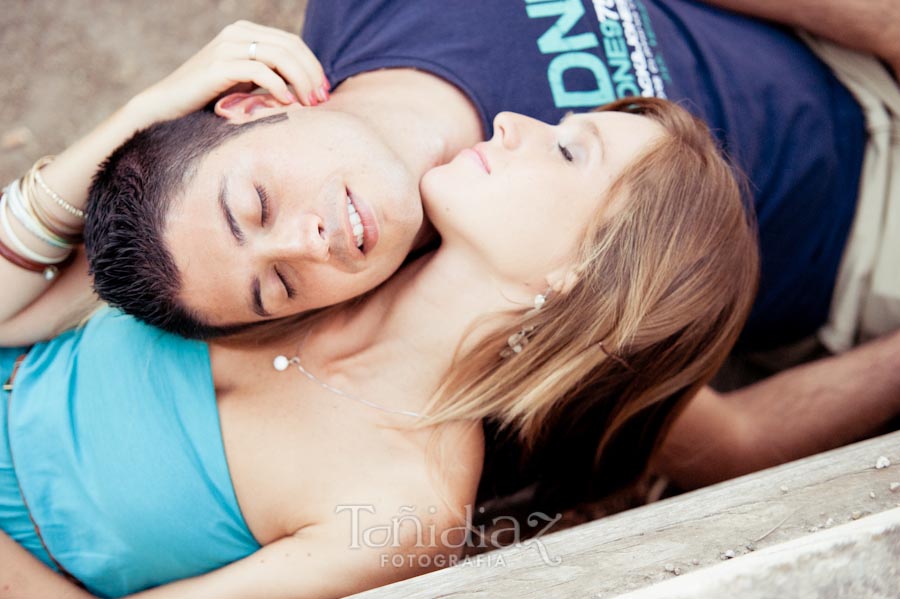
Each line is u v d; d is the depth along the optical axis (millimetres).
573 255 1438
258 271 1342
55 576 1484
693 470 1870
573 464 1824
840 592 1024
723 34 1840
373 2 1694
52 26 2350
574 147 1465
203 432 1470
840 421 1819
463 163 1438
